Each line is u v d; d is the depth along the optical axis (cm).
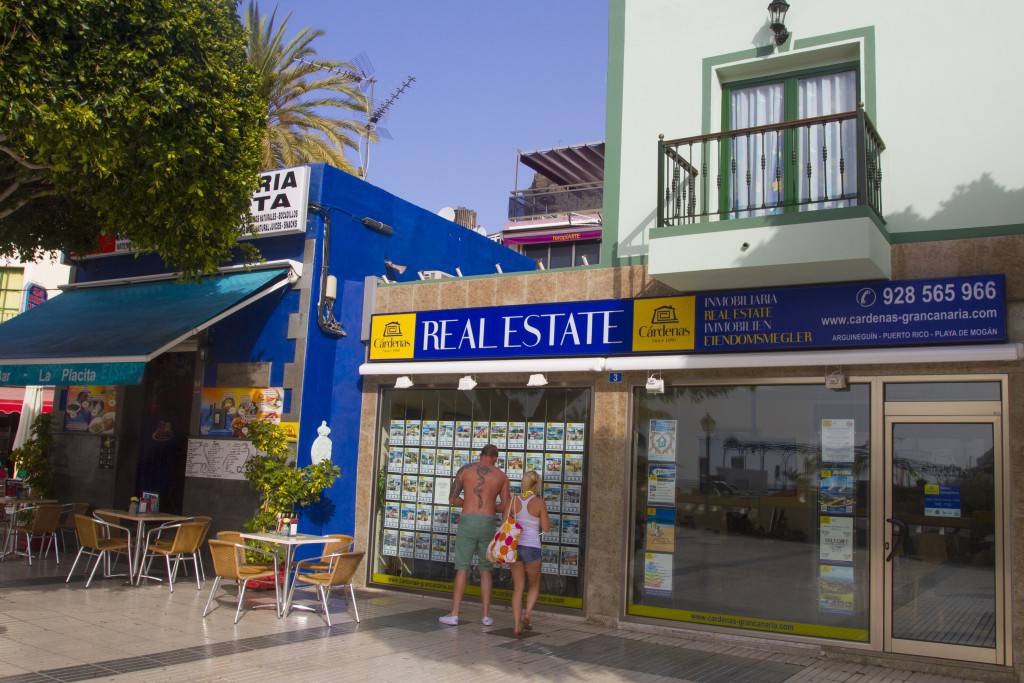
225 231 955
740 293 890
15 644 714
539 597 977
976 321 773
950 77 854
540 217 2817
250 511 1107
